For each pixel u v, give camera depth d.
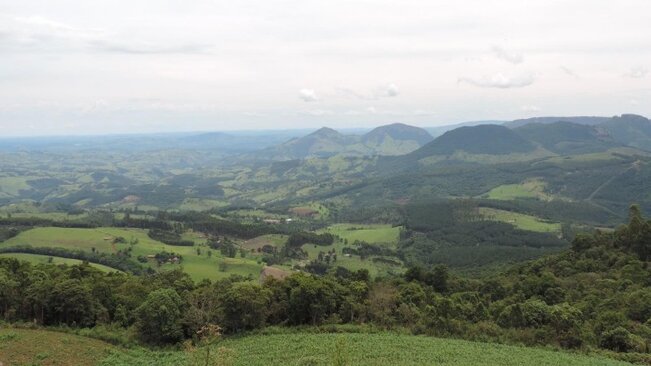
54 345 71.25
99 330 80.00
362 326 88.12
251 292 84.06
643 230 130.75
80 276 102.12
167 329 76.75
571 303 99.19
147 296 88.38
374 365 65.12
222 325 82.44
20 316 83.56
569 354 74.81
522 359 70.25
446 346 76.12
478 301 99.38
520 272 139.38
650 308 88.75
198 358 35.19
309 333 84.19
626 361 72.25
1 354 66.19
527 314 86.69
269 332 83.75
